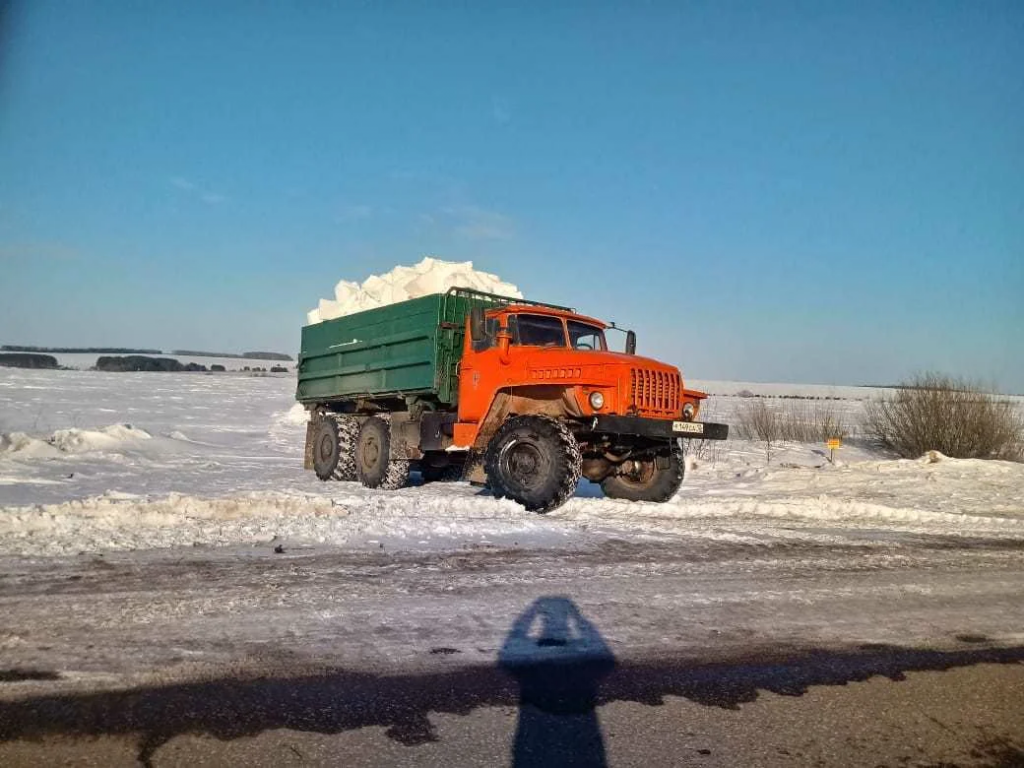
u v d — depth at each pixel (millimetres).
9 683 3477
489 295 11719
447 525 7676
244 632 4270
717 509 10008
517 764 2961
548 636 4441
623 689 3730
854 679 3996
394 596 5105
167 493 10484
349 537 6988
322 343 14469
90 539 6434
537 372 9891
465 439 10508
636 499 10805
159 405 35531
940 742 3328
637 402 9352
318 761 2908
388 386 12172
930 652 4465
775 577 6172
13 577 5223
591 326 11125
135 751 2918
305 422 29281
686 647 4371
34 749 2902
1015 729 3486
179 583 5195
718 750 3164
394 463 11891
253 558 6047
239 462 16391
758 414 30594
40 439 16531
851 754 3186
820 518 9844
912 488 14383
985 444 21109
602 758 3047
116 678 3572
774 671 4059
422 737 3139
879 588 5953
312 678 3678
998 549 7980
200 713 3252
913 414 22047
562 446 9164
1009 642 4703
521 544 7066
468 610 4867
